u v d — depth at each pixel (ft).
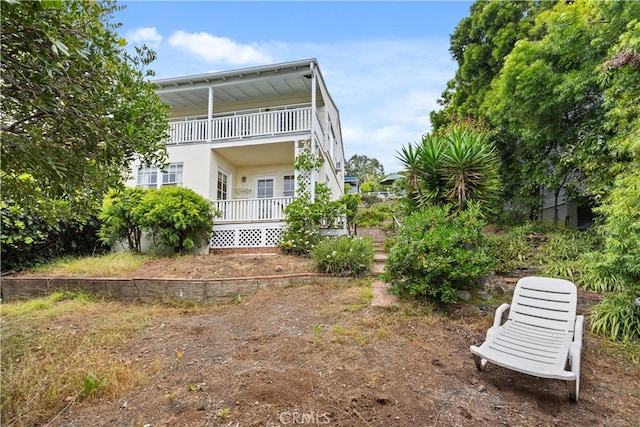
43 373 10.53
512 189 30.96
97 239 31.65
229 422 8.11
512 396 9.50
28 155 8.57
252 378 10.26
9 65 7.88
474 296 17.19
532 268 20.01
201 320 16.57
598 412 8.80
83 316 17.26
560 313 12.14
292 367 11.04
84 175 10.56
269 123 36.19
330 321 15.19
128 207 29.86
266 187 43.68
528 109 25.23
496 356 10.18
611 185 20.25
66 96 8.94
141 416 8.40
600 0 20.04
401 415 8.43
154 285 20.70
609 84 19.08
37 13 7.40
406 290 17.03
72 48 8.26
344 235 30.09
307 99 41.86
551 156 26.48
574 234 23.03
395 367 11.09
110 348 13.10
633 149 15.24
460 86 46.98
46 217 13.52
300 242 28.58
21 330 15.23
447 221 17.62
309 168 33.45
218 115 43.21
